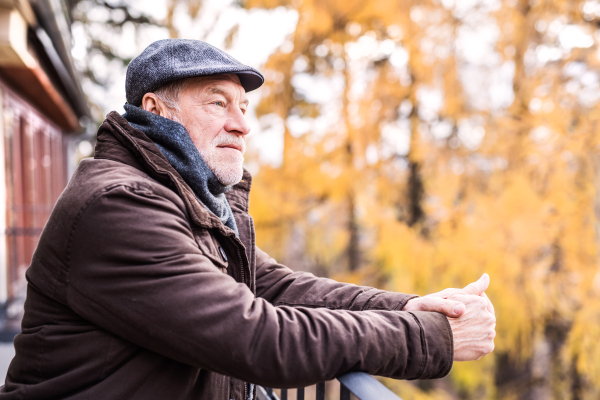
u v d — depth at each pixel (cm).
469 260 490
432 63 546
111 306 76
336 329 79
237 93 107
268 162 612
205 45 105
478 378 548
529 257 493
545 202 496
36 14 379
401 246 514
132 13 1147
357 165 595
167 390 83
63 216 81
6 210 465
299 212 600
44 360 83
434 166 548
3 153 449
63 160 1008
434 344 84
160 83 101
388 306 101
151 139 98
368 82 605
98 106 1302
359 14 560
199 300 74
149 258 76
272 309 79
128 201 79
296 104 611
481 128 532
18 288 495
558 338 548
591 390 561
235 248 99
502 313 502
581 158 496
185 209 89
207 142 102
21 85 518
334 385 641
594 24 517
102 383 80
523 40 529
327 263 656
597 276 515
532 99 523
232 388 105
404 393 574
